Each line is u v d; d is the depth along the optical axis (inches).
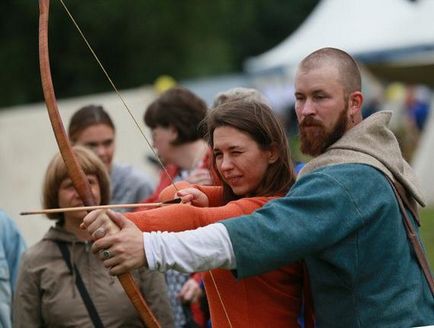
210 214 196.4
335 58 202.7
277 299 204.8
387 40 870.4
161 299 272.4
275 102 1283.2
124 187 362.6
